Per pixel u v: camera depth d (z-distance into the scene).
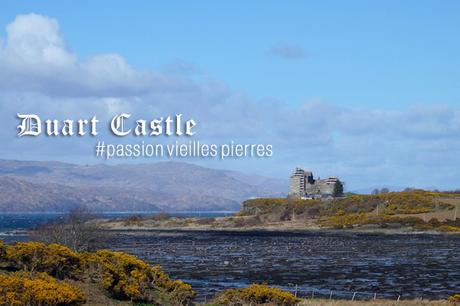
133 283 34.38
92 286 33.62
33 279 30.11
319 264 77.12
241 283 57.50
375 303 41.72
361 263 78.44
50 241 67.69
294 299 38.16
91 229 73.50
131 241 127.50
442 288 55.72
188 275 64.12
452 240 129.38
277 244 117.25
